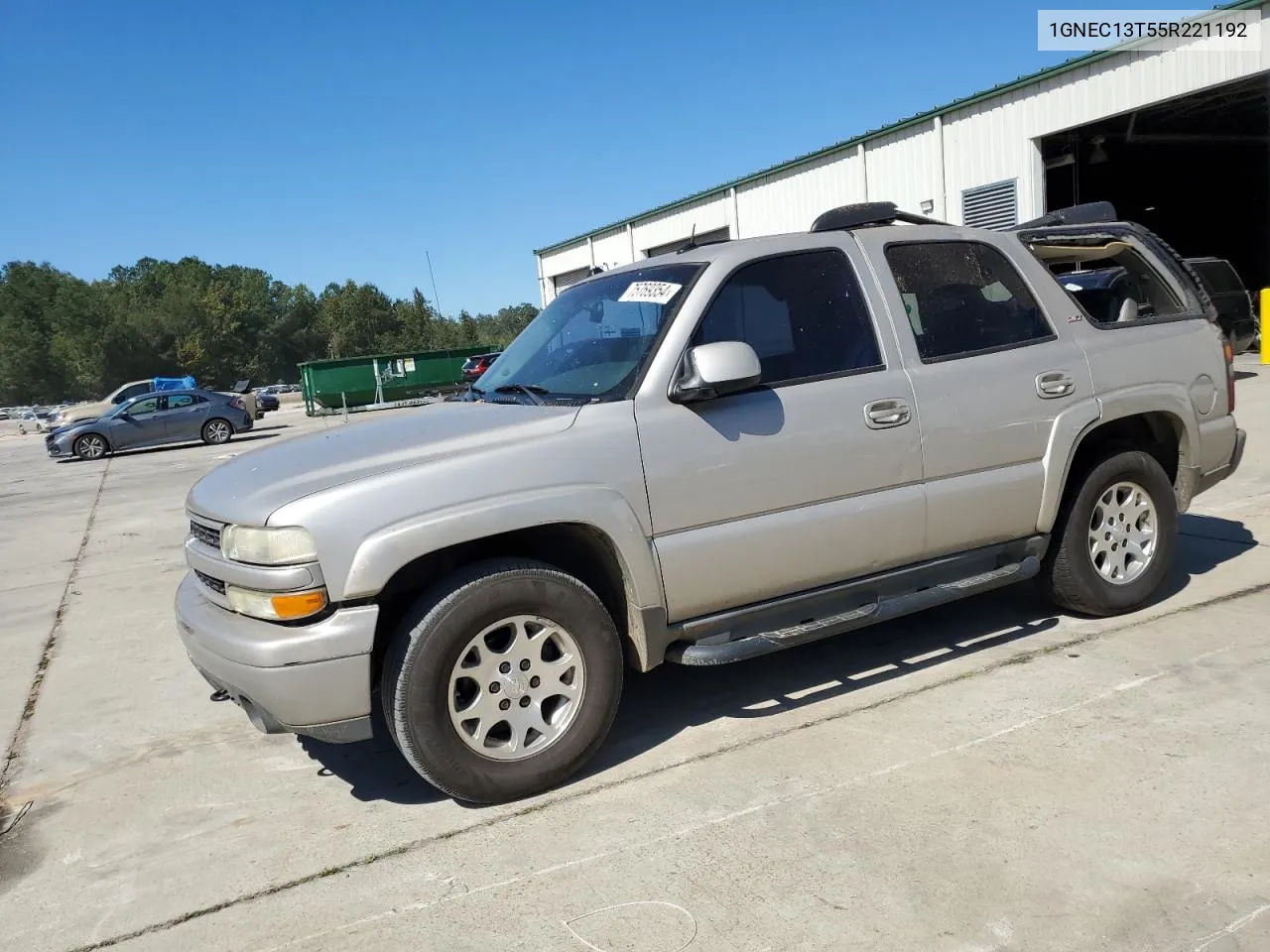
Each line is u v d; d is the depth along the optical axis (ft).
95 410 84.79
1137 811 9.73
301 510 10.12
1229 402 16.30
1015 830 9.56
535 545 11.79
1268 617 14.82
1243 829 9.29
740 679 14.26
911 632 15.66
